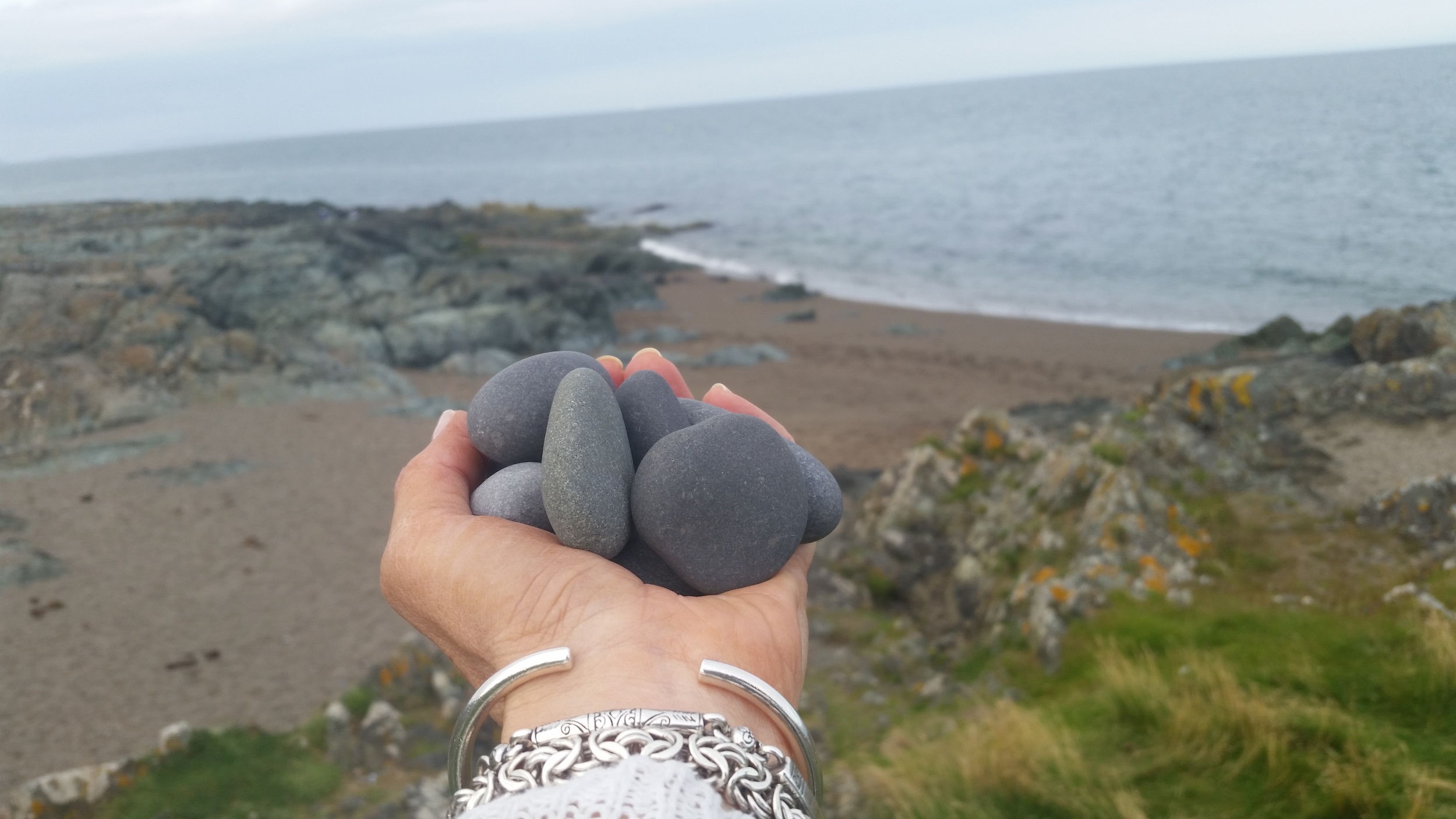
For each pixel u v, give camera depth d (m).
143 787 6.11
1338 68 183.50
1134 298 36.03
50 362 22.73
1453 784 3.57
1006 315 34.62
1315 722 4.34
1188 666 5.48
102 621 13.62
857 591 8.53
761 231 62.50
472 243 47.34
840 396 24.38
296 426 22.11
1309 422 8.45
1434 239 39.53
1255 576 6.63
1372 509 6.88
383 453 20.47
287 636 13.02
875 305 38.00
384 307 30.56
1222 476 7.83
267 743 6.67
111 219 51.56
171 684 11.84
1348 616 5.81
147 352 24.08
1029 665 6.43
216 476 19.20
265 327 28.86
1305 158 65.06
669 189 98.25
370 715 6.66
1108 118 126.19
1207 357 23.86
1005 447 9.67
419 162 187.38
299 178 160.38
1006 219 58.62
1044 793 4.34
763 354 28.78
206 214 49.12
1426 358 8.59
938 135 137.25
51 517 17.34
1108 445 8.22
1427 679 4.52
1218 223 48.97
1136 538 7.09
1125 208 56.53
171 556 15.73
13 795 5.96
